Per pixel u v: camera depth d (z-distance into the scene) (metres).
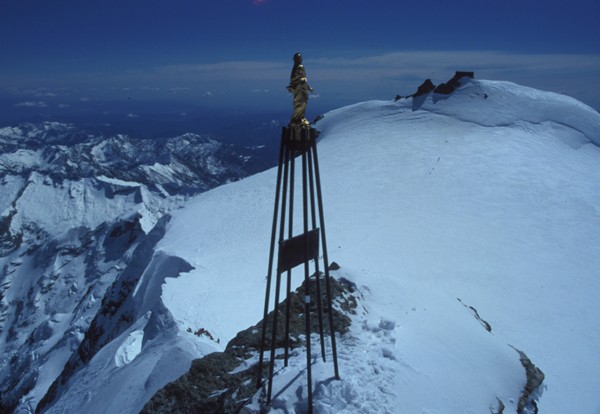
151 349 28.72
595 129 95.62
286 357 12.34
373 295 17.30
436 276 42.50
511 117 97.19
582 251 49.06
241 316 36.94
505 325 34.44
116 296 71.88
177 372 22.06
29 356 98.00
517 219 57.66
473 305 37.16
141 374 24.20
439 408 11.83
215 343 28.66
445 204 63.19
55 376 72.31
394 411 11.05
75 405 27.50
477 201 63.78
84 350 64.38
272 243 11.05
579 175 73.94
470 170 75.12
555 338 33.12
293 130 10.55
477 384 13.55
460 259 46.38
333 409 10.96
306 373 12.05
